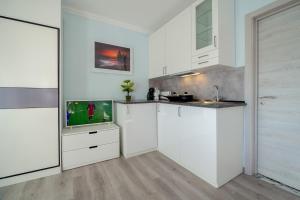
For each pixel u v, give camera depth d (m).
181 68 2.26
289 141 1.53
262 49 1.72
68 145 1.93
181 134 1.99
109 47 2.73
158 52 2.80
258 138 1.79
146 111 2.45
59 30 1.82
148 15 2.61
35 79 1.71
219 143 1.54
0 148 1.57
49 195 1.45
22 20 1.62
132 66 2.98
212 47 1.78
